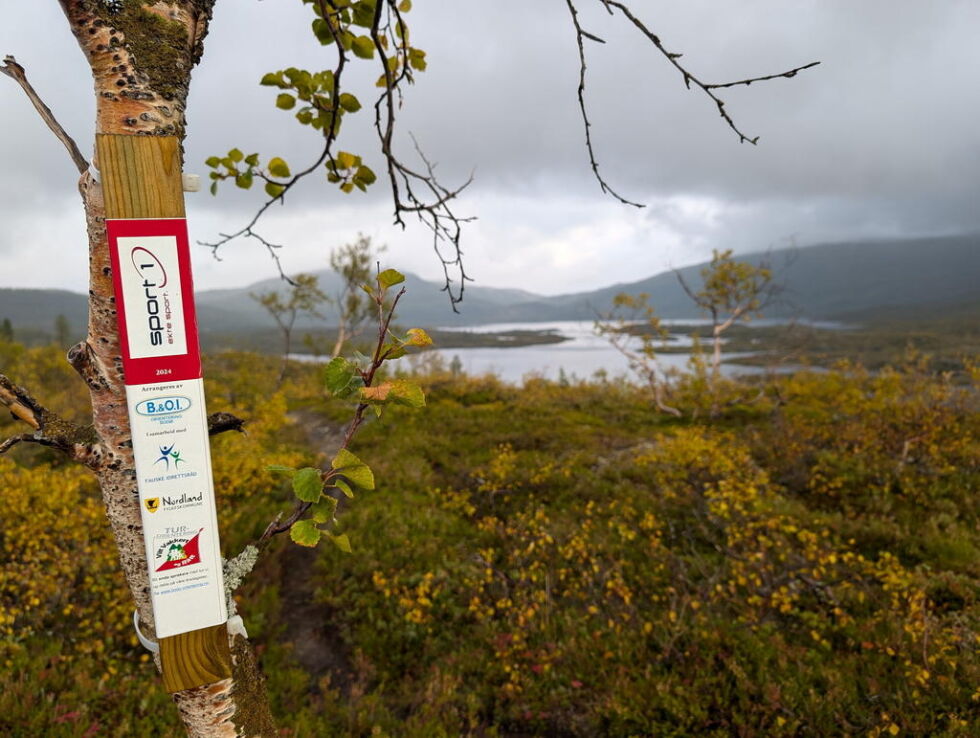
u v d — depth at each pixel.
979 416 11.01
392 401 1.15
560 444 12.61
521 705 4.67
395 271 1.18
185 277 1.04
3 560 5.50
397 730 4.50
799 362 17.83
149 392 1.03
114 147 0.98
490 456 11.94
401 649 5.75
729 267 15.91
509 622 5.65
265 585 6.77
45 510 5.68
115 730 3.97
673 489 8.53
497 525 8.11
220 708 1.19
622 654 4.98
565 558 6.83
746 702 4.25
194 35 1.12
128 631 5.41
